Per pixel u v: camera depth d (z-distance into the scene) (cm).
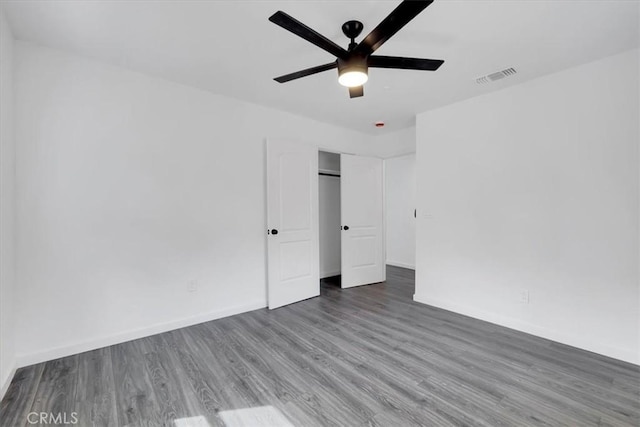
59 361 232
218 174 324
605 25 203
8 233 204
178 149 297
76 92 245
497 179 308
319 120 412
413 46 229
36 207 228
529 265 286
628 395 192
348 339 273
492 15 193
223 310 327
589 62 252
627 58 235
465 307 334
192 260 306
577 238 259
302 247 389
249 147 348
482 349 254
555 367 225
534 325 283
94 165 253
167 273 290
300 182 387
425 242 373
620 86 238
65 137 240
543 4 183
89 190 250
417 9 143
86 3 183
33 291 227
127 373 216
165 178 289
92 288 252
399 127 448
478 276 323
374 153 493
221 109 325
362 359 237
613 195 241
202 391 196
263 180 359
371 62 195
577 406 181
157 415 174
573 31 210
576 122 259
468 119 331
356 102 344
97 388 198
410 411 177
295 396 191
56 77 237
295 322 314
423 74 274
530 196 285
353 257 458
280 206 366
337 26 204
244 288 344
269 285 355
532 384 204
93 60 252
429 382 206
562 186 266
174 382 206
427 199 371
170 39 222
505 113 302
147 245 279
